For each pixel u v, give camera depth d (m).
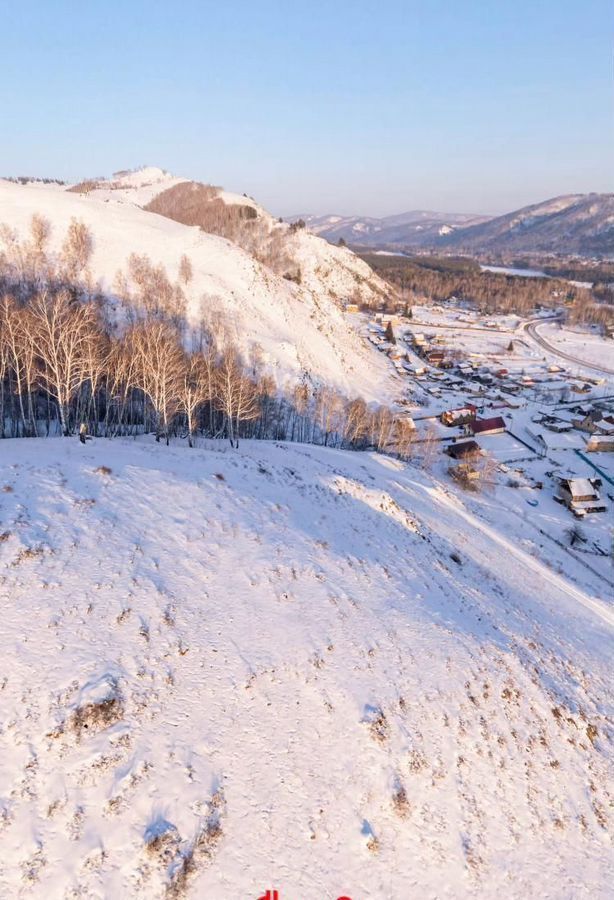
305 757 14.59
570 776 17.61
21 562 17.33
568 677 23.48
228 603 18.94
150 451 31.91
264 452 43.44
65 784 12.16
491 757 16.80
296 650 17.80
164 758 13.32
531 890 13.80
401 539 31.33
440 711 17.50
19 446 28.02
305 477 35.19
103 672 14.65
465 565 32.72
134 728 13.70
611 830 16.44
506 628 25.41
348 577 23.16
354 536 28.48
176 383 42.66
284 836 12.80
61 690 13.82
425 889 12.90
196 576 19.69
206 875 11.63
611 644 30.06
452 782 15.47
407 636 20.50
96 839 11.47
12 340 38.72
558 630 28.80
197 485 26.69
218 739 14.26
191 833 12.13
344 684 17.09
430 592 25.28
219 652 16.77
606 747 19.84
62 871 10.85
